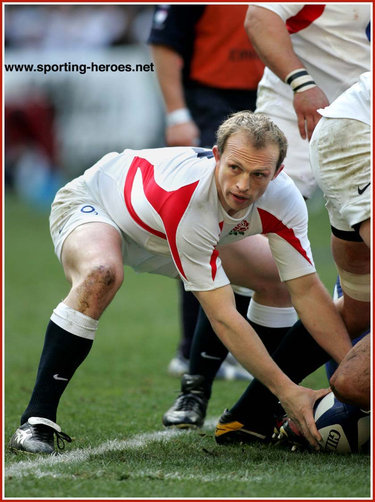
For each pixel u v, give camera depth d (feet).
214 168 37.19
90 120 172.86
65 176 180.14
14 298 100.99
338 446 39.17
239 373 63.82
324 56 49.90
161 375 64.39
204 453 39.65
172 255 38.55
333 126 38.14
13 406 52.39
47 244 144.97
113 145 170.71
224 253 44.01
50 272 119.96
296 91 46.96
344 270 41.04
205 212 37.29
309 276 41.04
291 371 42.50
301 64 47.26
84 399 55.31
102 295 39.65
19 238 150.30
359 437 38.91
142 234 41.22
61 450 40.16
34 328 84.43
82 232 41.09
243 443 42.45
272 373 38.50
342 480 33.94
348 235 39.42
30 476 34.65
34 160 182.70
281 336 46.01
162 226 39.22
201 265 37.99
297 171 51.96
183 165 39.09
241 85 66.80
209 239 37.60
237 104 67.15
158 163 40.52
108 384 61.00
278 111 52.08
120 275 39.96
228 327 38.22
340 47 49.55
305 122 47.09
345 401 37.58
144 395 57.16
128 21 163.53
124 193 41.55
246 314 48.91
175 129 71.87
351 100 38.17
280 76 47.62
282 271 41.37
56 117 177.06
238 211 38.37
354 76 50.24
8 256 132.87
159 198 38.81
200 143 67.87
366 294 41.09
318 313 41.06
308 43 49.83
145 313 94.73
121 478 34.14
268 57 47.70
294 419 39.01
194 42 67.41
